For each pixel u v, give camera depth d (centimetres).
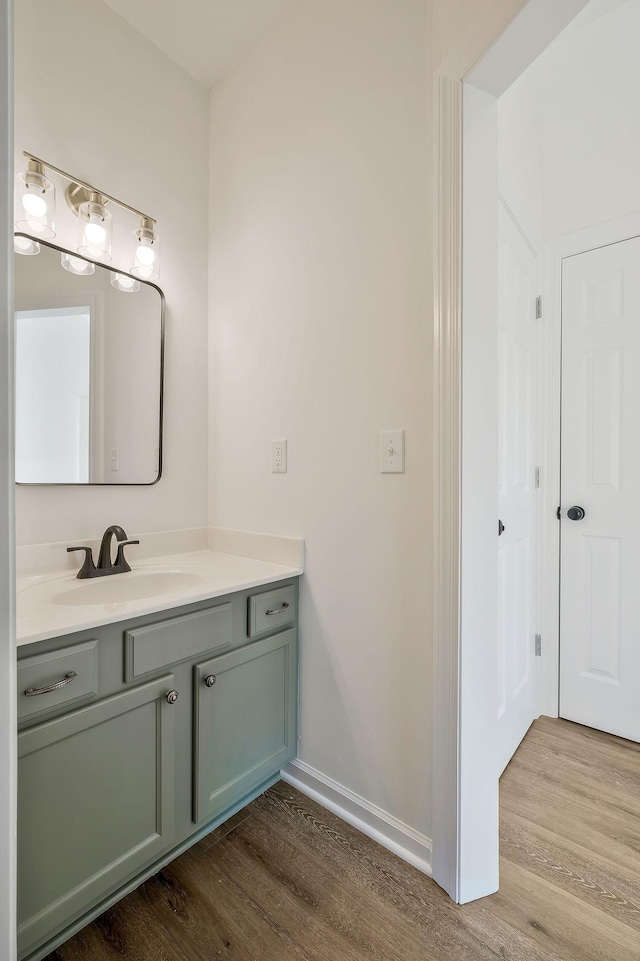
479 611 115
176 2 154
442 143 111
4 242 69
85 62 150
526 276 187
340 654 144
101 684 104
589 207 194
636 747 182
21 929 91
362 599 138
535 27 93
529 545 195
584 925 108
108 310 158
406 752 127
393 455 129
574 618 201
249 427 174
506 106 154
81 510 153
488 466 117
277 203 162
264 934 105
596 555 195
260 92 168
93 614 105
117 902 113
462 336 109
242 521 177
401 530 128
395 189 128
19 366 138
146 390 170
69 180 144
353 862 126
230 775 134
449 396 111
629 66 183
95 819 103
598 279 193
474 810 114
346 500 142
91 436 155
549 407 205
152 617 114
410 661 126
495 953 101
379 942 104
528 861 127
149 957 100
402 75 126
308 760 155
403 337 127
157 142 172
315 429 150
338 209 142
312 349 151
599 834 137
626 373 187
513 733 176
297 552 155
